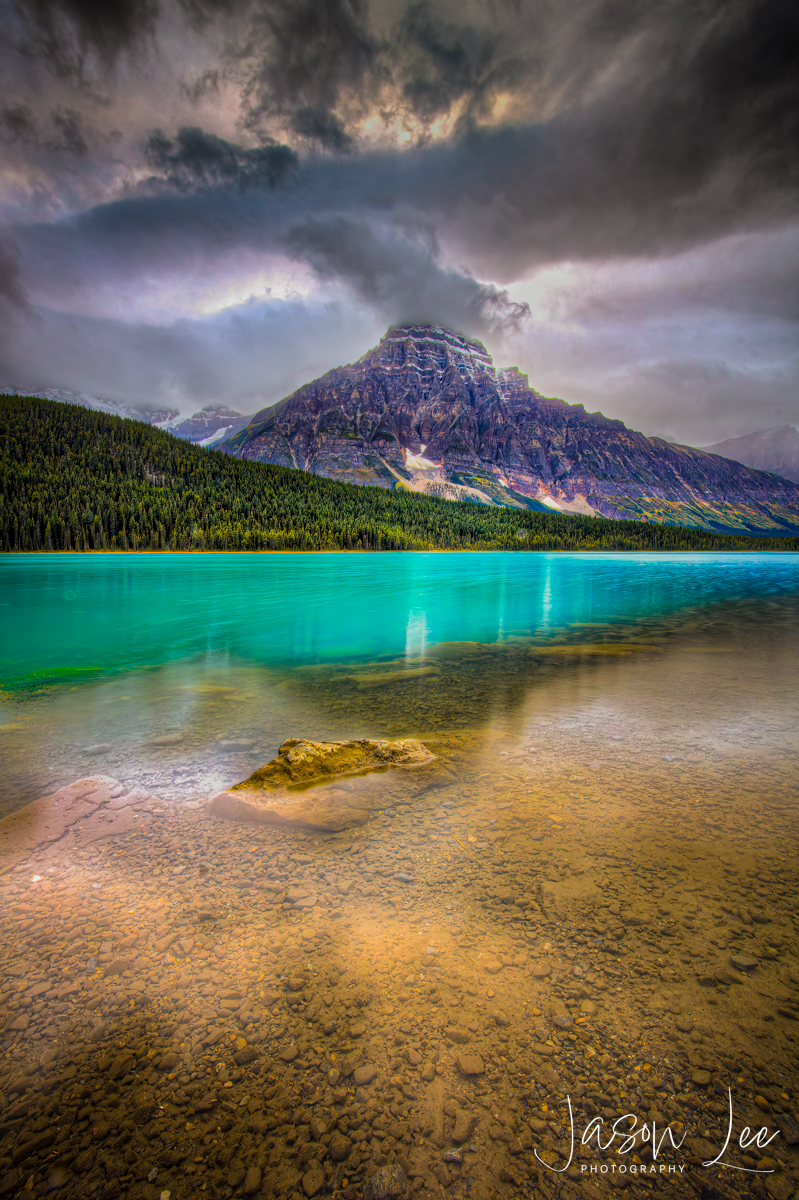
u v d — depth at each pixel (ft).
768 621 71.26
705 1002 9.90
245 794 18.48
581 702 32.32
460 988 10.28
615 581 151.23
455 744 24.73
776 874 14.01
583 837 16.02
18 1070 8.61
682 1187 6.95
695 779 20.49
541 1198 6.81
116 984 10.35
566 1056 8.87
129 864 14.64
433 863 14.62
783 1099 8.12
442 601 97.60
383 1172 7.09
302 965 10.89
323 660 46.16
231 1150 7.39
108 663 45.44
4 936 11.68
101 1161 7.24
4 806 18.76
